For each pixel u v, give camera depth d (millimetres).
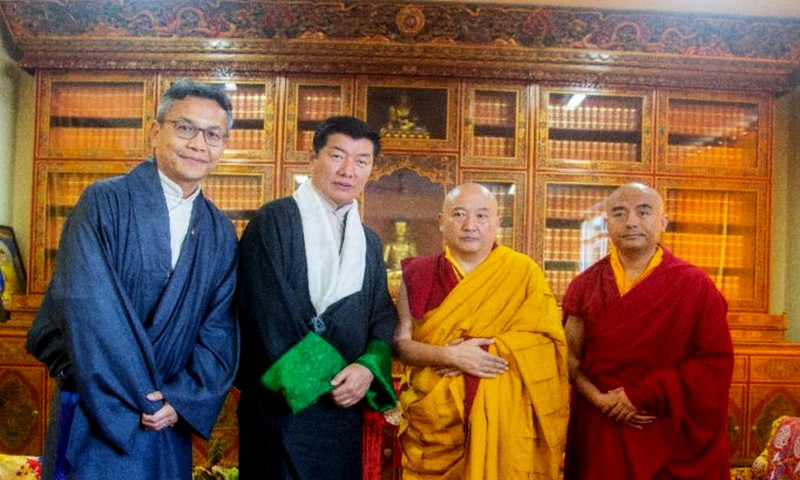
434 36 4621
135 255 1721
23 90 5066
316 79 4734
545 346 2125
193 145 1779
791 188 5230
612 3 4488
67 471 1650
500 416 2090
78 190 4750
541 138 4770
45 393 4160
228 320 1911
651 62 4703
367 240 2111
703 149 4891
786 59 4730
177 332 1756
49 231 4711
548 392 2113
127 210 1732
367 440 2049
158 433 1729
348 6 4516
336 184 1985
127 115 4762
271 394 1869
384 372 1973
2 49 4812
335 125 2008
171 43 4605
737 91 4859
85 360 1592
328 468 1902
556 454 2139
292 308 1867
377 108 4785
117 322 1634
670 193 4852
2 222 4879
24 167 5055
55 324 1699
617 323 2170
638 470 2119
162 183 1814
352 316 1949
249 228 2006
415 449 2189
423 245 4836
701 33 4633
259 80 4723
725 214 4898
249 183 4777
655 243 2242
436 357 2074
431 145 4754
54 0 4469
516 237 4758
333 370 1848
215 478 2953
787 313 5227
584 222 4852
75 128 4766
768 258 4848
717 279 4863
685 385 2115
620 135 4883
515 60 4664
